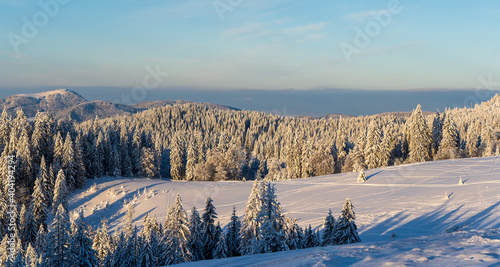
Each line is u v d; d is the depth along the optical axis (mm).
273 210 29766
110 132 120062
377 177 66125
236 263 12617
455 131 84938
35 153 78875
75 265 26672
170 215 35031
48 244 26594
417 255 10914
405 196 49031
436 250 11625
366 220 39875
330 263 10664
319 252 12500
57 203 63156
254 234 31562
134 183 82000
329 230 30297
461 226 32969
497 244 12094
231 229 38219
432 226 35344
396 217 39781
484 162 67062
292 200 56344
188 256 34344
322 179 75250
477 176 55625
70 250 26703
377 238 33625
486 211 36969
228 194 69438
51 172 71188
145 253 32094
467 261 9844
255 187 33344
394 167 74750
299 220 44531
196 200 66750
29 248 39562
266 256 13688
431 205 42781
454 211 38938
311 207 50406
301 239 31516
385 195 51375
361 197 52219
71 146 77062
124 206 67500
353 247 13180
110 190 75125
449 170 63156
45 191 68062
